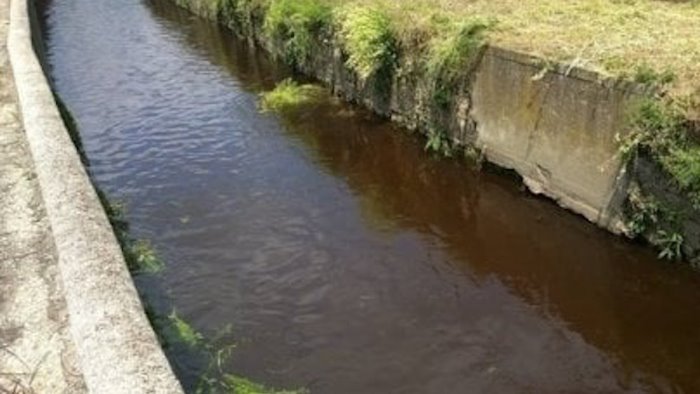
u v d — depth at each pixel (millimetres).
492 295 7168
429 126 10273
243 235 8453
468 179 9422
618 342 6465
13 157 8117
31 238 6293
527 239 8055
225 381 5949
